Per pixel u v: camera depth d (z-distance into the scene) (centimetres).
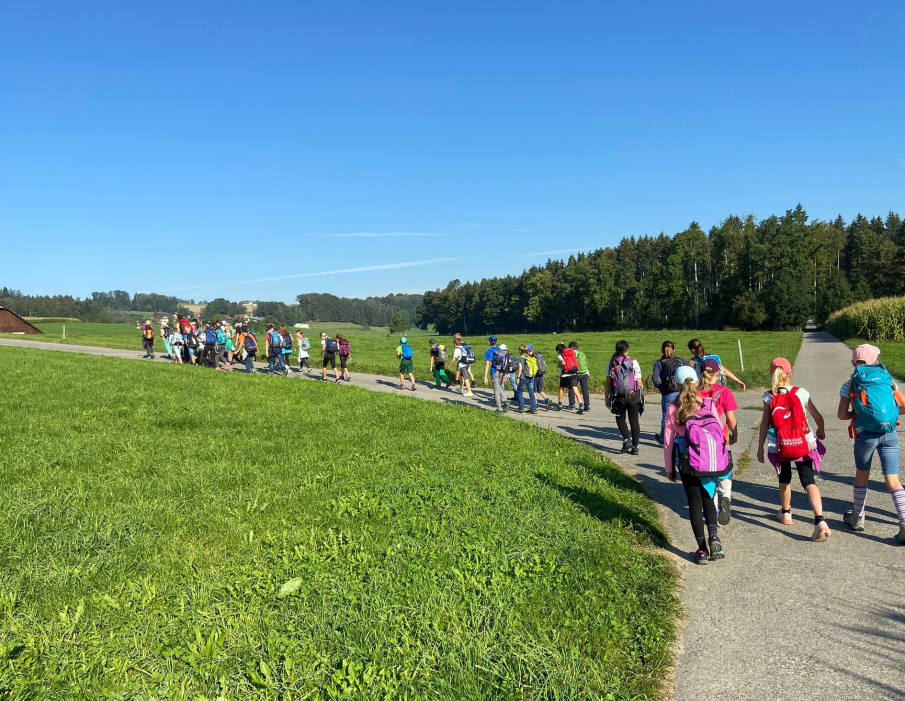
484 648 384
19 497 681
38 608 444
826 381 2130
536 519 646
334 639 403
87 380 1775
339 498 716
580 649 405
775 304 9025
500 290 15838
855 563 544
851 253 12650
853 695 352
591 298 12319
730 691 362
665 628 438
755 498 759
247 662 378
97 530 593
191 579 498
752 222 11925
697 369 986
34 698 337
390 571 512
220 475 812
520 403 1645
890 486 592
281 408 1422
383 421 1291
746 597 488
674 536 641
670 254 11250
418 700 341
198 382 1823
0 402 1341
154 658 384
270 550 564
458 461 923
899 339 4156
